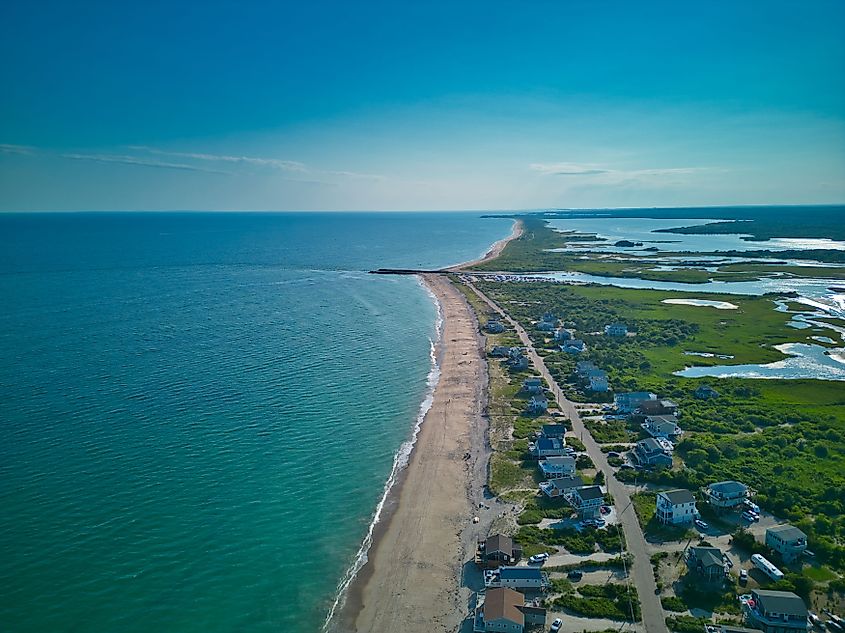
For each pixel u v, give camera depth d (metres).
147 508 78.31
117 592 63.41
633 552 72.38
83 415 105.44
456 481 90.88
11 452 90.94
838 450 100.31
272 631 59.91
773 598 60.56
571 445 101.94
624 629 59.66
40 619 59.28
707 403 122.75
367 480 89.56
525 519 79.81
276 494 83.94
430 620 62.22
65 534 72.06
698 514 79.81
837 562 69.94
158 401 113.50
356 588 66.75
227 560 69.75
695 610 62.38
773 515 80.75
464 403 122.56
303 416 110.62
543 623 60.53
